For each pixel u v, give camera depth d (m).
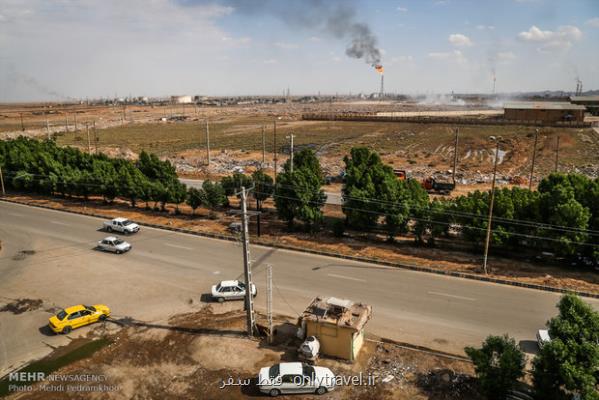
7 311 30.19
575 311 19.92
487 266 35.94
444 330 27.12
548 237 35.09
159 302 31.22
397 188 41.47
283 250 40.69
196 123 177.88
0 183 64.75
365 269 36.22
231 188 51.44
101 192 55.62
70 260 38.75
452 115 160.00
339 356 24.39
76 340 26.66
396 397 21.19
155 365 23.98
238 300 31.39
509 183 64.69
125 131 150.38
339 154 93.62
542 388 19.25
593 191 36.00
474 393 21.34
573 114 117.56
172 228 46.81
